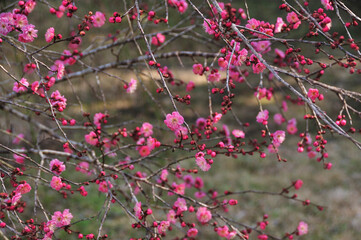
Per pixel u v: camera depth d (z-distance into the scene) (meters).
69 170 8.40
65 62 3.53
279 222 7.51
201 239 6.75
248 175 9.27
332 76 11.86
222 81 3.30
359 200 8.05
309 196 8.29
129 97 6.65
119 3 5.09
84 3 4.94
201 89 11.92
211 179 8.96
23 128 5.91
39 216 6.65
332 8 2.47
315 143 2.33
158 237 2.53
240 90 12.01
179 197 3.10
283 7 2.35
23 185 2.41
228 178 9.08
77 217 7.19
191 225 3.05
